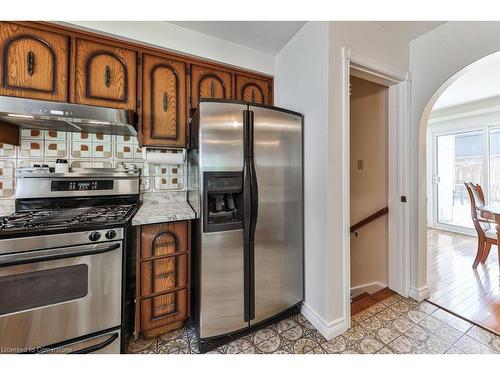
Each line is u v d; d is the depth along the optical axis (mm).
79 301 1184
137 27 1573
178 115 1784
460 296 1987
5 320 1058
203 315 1377
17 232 1062
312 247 1640
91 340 1215
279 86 2064
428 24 1698
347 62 1527
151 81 1689
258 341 1473
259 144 1482
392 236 2072
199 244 1390
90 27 1444
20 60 1331
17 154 1573
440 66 1722
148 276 1453
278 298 1604
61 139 1690
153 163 1914
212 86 1901
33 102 1227
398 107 1977
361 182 2371
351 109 2424
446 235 4129
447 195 4531
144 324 1448
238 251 1441
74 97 1459
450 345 1417
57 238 1130
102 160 1812
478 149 4055
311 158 1629
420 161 1878
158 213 1521
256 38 1863
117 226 1262
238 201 1483
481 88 3260
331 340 1476
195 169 1526
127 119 1445
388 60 1765
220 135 1364
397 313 1748
